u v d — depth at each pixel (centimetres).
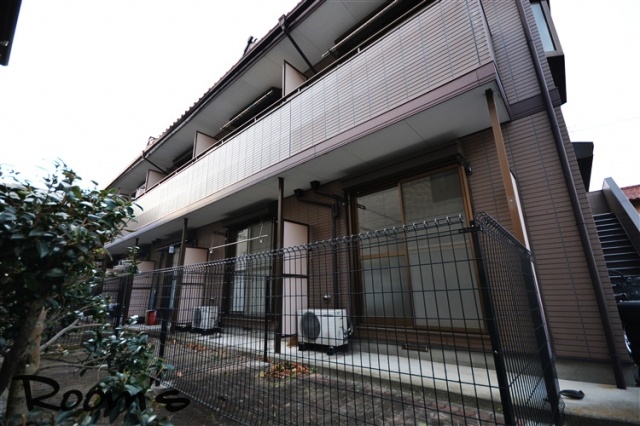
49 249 145
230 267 354
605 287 301
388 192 468
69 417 140
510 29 401
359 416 245
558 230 327
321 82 460
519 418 146
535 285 284
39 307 165
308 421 238
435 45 343
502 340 149
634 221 462
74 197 157
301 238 541
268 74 709
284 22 579
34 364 164
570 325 306
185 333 337
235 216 716
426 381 289
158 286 384
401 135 385
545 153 348
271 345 370
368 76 400
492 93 306
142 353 221
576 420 231
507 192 290
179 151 1042
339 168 480
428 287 396
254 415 244
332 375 330
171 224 816
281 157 495
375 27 548
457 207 394
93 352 226
